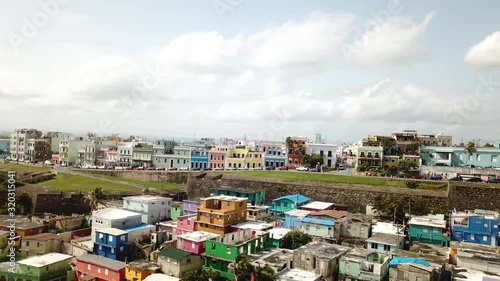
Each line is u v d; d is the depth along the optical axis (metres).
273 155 155.38
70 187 115.19
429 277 46.88
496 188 87.19
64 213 103.38
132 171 136.75
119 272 57.50
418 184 97.12
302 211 83.44
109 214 75.88
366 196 97.50
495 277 46.03
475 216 69.19
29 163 164.38
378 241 61.84
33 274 58.66
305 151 152.25
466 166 119.38
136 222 77.25
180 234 70.81
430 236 68.88
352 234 69.94
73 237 77.06
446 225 72.81
